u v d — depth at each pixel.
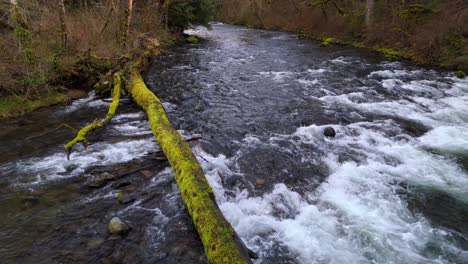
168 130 6.99
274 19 34.19
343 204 5.54
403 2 21.31
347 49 21.38
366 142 7.84
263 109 9.92
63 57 11.05
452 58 15.92
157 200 5.47
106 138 7.74
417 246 4.64
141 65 12.44
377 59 18.06
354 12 25.31
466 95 11.76
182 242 4.55
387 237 4.79
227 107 10.05
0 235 4.56
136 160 6.71
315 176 6.41
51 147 7.22
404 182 6.20
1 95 9.19
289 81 13.03
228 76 13.67
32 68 9.67
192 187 4.93
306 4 30.00
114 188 5.75
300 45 22.91
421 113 9.87
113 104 8.98
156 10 20.47
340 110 9.95
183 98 10.81
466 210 5.46
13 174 6.09
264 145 7.59
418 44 17.81
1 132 7.92
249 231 4.89
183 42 22.52
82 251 4.31
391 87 12.46
